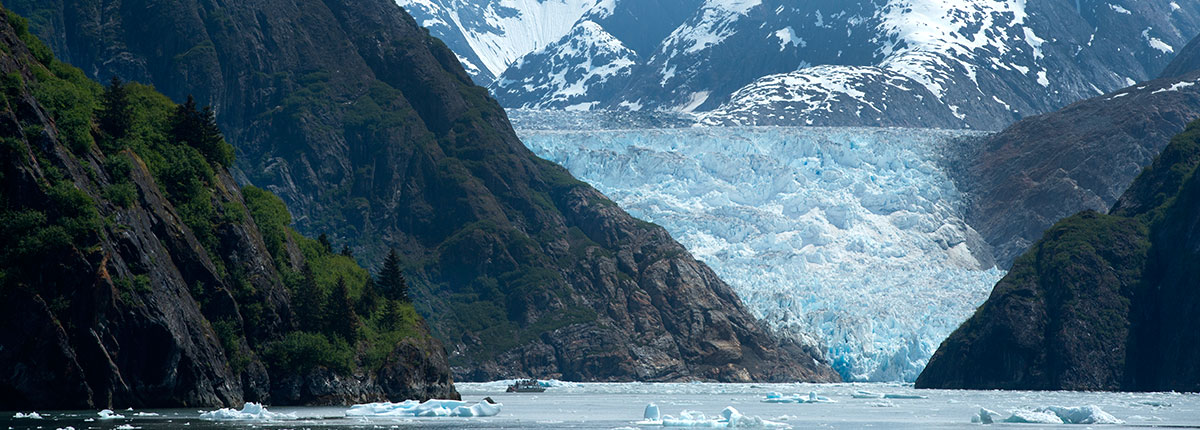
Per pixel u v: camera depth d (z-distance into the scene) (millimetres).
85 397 193500
